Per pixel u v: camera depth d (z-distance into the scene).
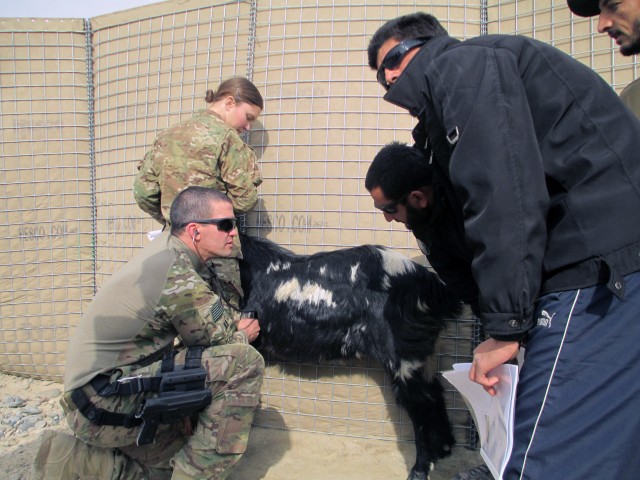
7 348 4.20
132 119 3.87
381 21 3.34
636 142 1.49
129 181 3.90
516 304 1.45
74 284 4.12
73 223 4.10
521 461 1.50
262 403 3.46
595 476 1.39
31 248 4.14
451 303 2.91
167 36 3.74
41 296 4.15
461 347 3.15
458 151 1.50
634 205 1.43
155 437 2.42
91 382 2.22
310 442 3.26
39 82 4.07
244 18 3.54
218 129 2.92
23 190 4.13
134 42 3.85
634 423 1.38
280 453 3.13
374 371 3.27
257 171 3.08
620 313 1.41
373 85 3.35
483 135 1.45
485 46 1.56
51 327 4.14
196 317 2.34
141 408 2.29
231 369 2.39
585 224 1.46
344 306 2.96
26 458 2.99
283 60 3.46
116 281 2.33
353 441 3.28
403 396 2.92
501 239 1.42
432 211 2.12
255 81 3.51
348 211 3.38
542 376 1.51
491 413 1.75
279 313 3.06
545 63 1.54
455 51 1.58
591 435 1.41
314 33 3.42
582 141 1.49
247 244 3.22
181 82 3.71
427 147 2.09
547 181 1.55
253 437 3.32
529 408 1.53
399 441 3.26
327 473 2.91
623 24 1.66
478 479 2.41
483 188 1.44
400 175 2.08
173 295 2.28
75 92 4.04
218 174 2.94
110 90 3.95
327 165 3.40
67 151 4.07
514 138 1.44
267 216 3.50
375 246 3.08
